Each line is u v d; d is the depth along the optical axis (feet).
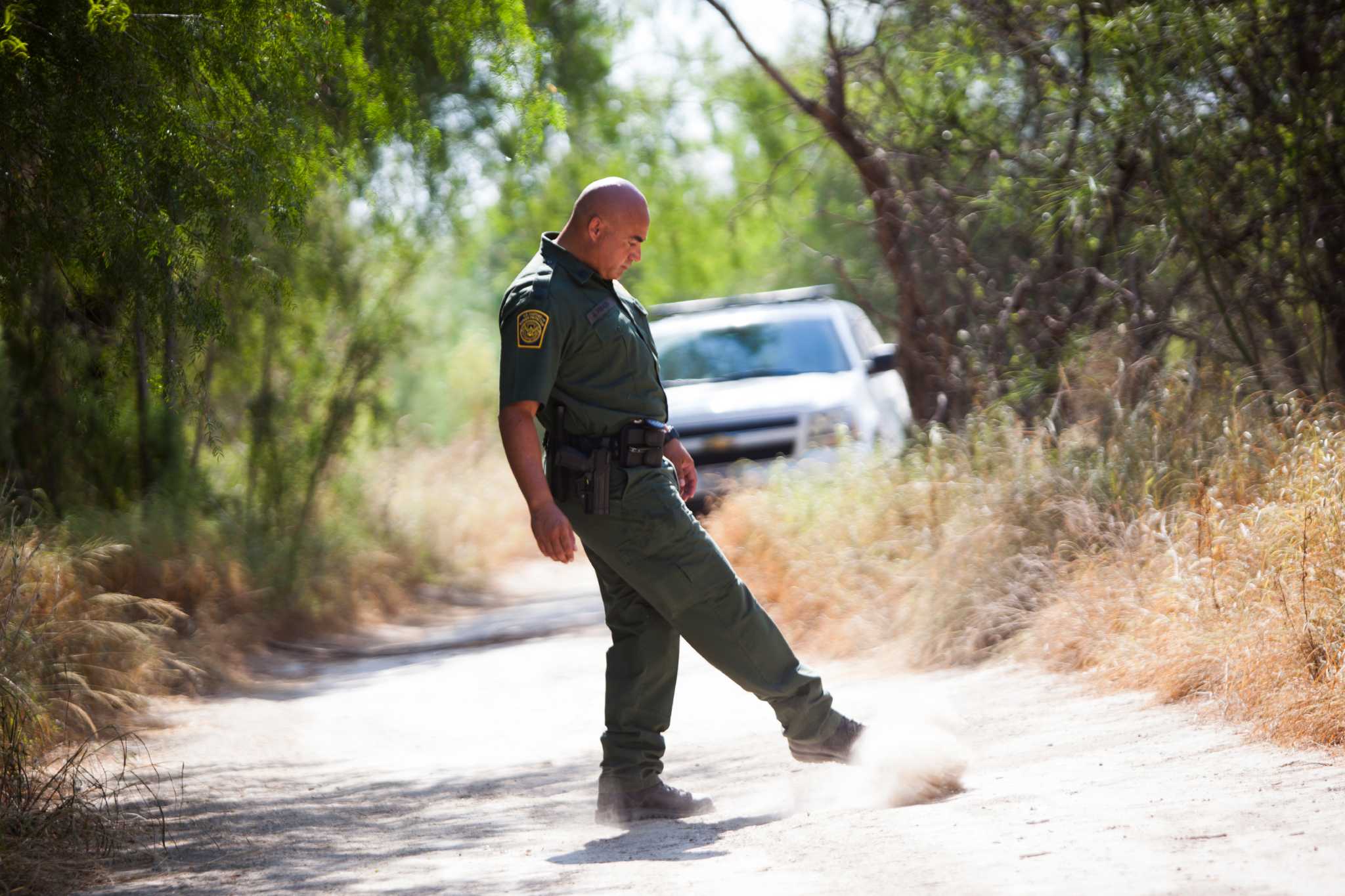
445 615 141.18
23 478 100.99
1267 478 61.72
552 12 138.92
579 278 42.55
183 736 72.18
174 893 37.24
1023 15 90.74
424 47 75.05
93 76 55.21
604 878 33.47
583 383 42.47
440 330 171.63
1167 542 61.72
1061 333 90.79
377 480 166.91
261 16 58.39
